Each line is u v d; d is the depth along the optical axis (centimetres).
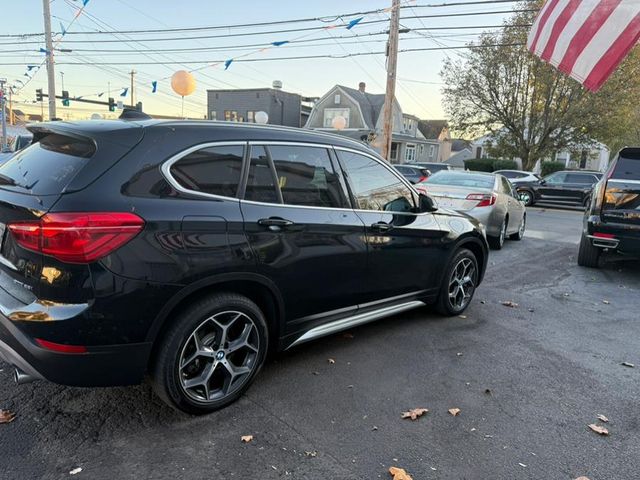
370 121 3900
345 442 260
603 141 2794
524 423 287
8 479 220
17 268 237
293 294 312
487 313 493
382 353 379
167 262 245
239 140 288
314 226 316
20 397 290
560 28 475
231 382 289
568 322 476
